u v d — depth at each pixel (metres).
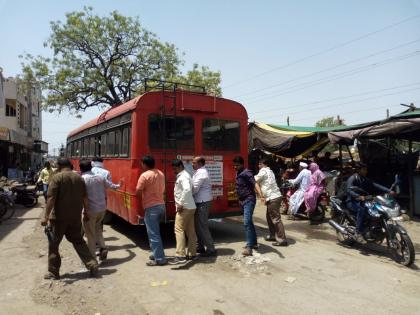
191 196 6.96
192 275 6.12
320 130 15.52
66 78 25.78
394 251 6.80
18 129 33.47
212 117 8.73
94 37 25.61
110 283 5.76
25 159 39.00
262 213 13.08
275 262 6.83
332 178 13.48
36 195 15.14
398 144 14.88
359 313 4.72
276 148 15.26
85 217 6.67
